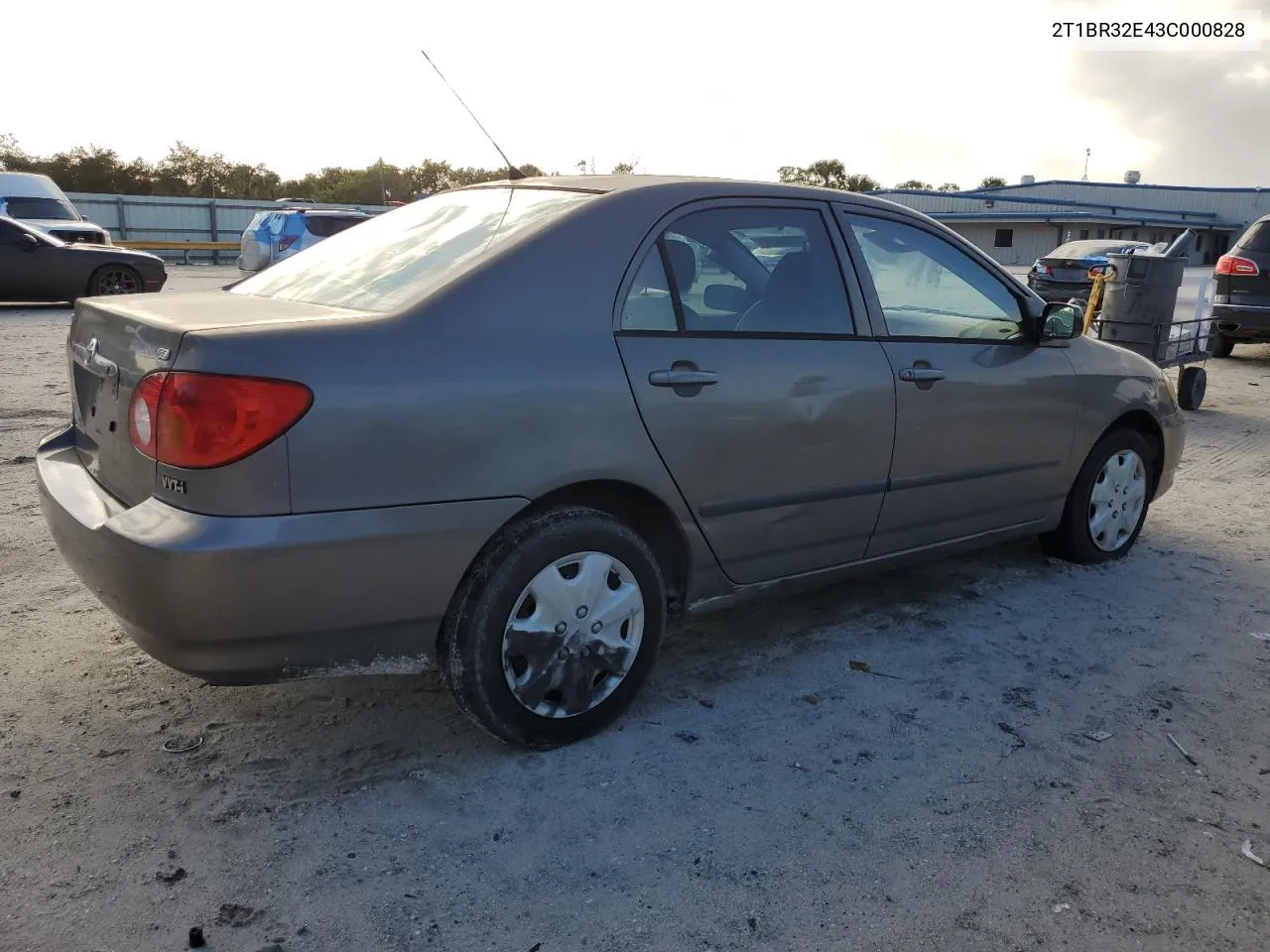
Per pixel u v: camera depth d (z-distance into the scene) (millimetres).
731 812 2859
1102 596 4613
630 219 3213
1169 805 2975
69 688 3416
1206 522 5871
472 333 2830
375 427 2623
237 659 2598
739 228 3482
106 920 2350
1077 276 18797
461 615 2871
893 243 3945
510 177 3754
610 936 2367
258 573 2514
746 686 3629
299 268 3596
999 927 2439
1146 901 2551
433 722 3289
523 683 2996
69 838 2633
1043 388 4355
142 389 2650
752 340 3385
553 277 3012
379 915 2404
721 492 3330
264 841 2656
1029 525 4590
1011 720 3447
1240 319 12094
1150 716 3510
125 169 58969
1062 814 2908
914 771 3107
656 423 3113
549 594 2986
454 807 2832
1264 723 3484
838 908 2484
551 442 2904
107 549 2600
